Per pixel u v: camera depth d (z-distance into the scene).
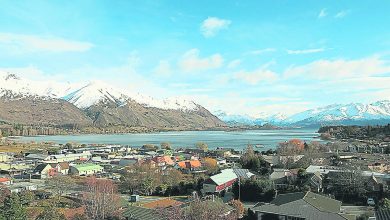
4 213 62.38
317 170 116.06
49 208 73.62
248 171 130.62
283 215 66.19
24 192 93.44
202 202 62.62
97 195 75.50
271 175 111.19
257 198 95.94
